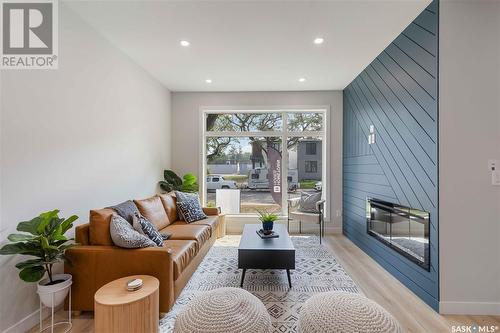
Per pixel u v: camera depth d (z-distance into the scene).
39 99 2.00
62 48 2.21
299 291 2.43
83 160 2.46
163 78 4.05
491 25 2.06
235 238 4.25
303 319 1.43
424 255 2.28
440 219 2.11
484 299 2.08
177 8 2.26
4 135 1.74
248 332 1.33
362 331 1.26
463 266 2.09
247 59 3.32
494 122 2.07
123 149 3.17
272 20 2.45
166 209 3.46
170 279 2.00
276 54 3.17
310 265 3.07
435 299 2.14
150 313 1.69
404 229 2.62
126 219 2.42
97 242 2.10
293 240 4.11
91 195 2.57
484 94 2.07
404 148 2.61
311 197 4.37
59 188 2.18
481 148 2.08
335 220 4.62
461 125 2.08
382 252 3.04
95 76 2.64
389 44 2.90
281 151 4.87
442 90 2.09
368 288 2.52
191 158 4.79
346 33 2.68
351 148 4.15
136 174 3.49
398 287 2.55
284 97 4.68
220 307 1.44
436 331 1.88
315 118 4.82
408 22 2.47
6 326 1.75
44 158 2.04
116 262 1.99
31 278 1.65
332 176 4.64
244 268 2.44
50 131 2.09
